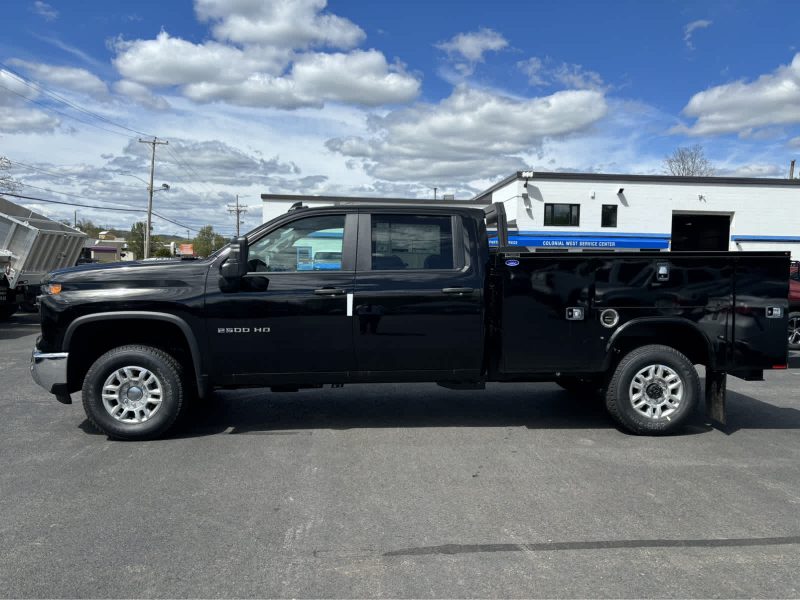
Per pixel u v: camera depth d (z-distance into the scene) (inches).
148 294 206.2
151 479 176.6
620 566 127.5
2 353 420.5
